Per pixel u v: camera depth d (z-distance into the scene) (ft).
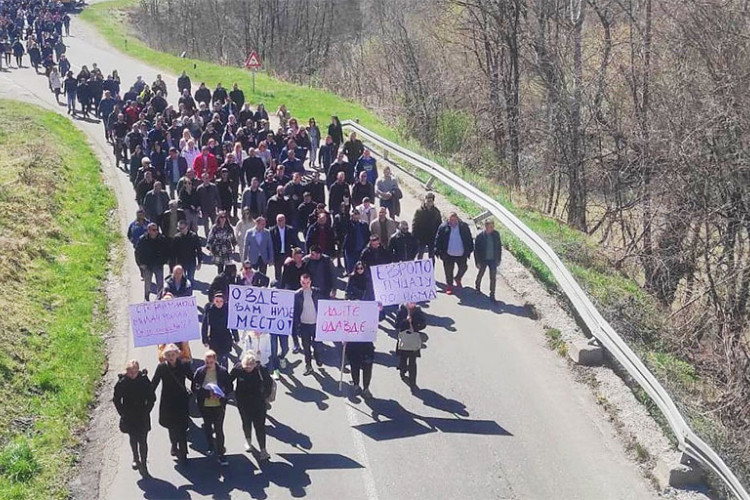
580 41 102.47
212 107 120.37
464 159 119.85
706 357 67.82
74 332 56.80
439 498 40.37
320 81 189.06
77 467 43.37
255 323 49.96
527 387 50.70
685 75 79.77
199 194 71.61
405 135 126.11
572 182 100.01
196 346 56.29
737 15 77.56
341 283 65.51
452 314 60.85
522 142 117.80
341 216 65.87
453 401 49.19
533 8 107.65
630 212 92.58
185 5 269.64
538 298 62.23
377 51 172.96
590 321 54.80
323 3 254.47
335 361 54.90
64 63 150.20
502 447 44.60
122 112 102.01
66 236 74.84
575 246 77.46
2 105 124.06
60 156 97.91
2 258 64.13
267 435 45.68
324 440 45.21
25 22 217.15
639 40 91.91
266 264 61.21
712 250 79.05
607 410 48.19
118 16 269.64
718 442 49.55
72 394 49.67
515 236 73.31
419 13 159.02
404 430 46.16
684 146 75.77
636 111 88.58
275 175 74.54
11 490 40.04
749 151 73.00
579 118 99.14
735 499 40.14
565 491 41.06
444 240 63.36
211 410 42.39
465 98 133.18
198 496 40.47
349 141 86.17
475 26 128.88
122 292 66.13
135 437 41.96
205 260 70.79
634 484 41.75
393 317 61.11
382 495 40.50
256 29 257.55
